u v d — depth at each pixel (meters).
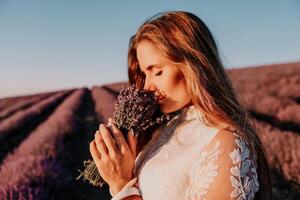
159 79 1.59
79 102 30.22
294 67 55.00
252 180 1.38
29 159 8.59
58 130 14.74
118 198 1.57
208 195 1.36
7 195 6.73
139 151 1.83
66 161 10.65
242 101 1.65
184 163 1.49
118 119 1.73
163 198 1.50
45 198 7.01
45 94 54.06
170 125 1.71
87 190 8.41
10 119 21.92
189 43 1.51
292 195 6.77
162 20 1.55
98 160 1.65
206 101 1.47
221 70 1.59
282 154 7.83
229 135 1.41
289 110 13.68
